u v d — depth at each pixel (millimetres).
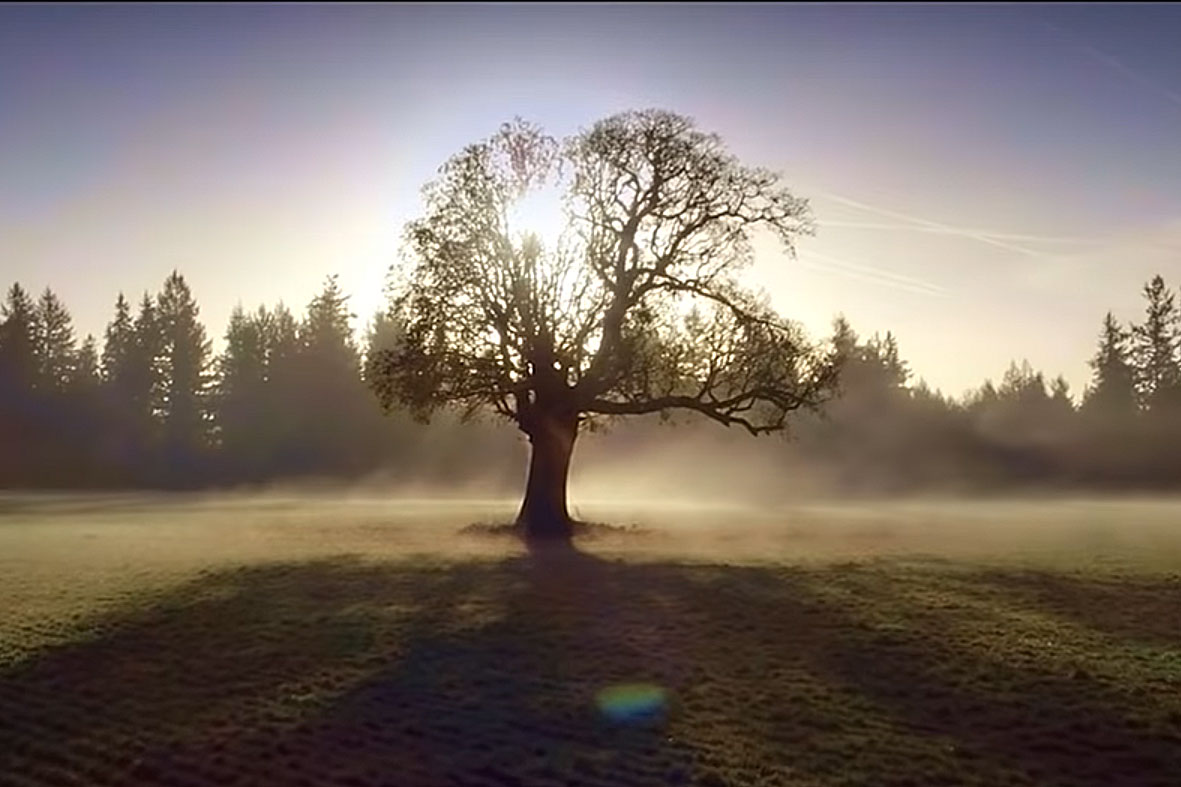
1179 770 11016
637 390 34312
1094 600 19172
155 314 96062
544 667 14555
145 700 13406
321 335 95000
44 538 32000
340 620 17219
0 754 11703
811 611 17797
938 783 10680
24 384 91750
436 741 11797
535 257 33438
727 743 11711
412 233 33688
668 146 33531
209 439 94625
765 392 34000
